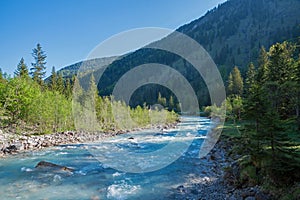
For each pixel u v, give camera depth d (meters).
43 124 31.91
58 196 9.56
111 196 9.57
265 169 8.50
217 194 9.26
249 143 9.27
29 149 20.39
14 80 31.61
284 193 7.20
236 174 9.95
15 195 9.66
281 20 147.25
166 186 10.70
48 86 56.12
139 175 12.44
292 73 25.31
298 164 7.64
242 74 66.12
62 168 13.72
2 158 16.78
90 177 12.13
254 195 8.02
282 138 8.30
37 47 56.81
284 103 23.08
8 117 29.72
